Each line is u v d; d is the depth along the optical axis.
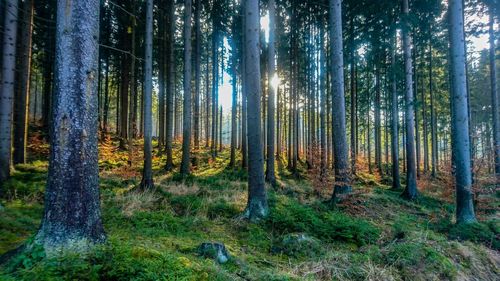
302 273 5.05
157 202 9.09
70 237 4.08
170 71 17.33
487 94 26.80
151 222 6.81
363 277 5.14
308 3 18.70
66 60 4.25
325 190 12.70
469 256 6.73
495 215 10.38
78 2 4.32
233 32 21.27
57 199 4.14
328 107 20.97
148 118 11.05
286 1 19.45
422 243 6.64
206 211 8.22
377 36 15.04
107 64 23.36
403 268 5.59
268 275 4.53
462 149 9.33
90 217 4.29
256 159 8.00
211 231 6.79
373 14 15.55
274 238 6.72
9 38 10.12
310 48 21.58
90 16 4.43
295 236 6.37
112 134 24.91
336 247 6.46
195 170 17.53
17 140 12.75
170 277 3.45
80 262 3.55
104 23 20.81
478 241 7.96
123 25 19.44
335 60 10.51
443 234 8.41
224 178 14.98
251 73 8.20
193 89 32.53
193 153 21.14
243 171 17.11
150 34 11.35
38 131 19.73
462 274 5.97
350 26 17.22
